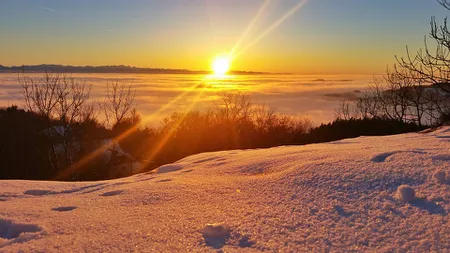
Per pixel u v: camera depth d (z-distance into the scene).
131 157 19.20
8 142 16.27
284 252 2.28
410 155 3.91
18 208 3.54
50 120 16.50
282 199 3.13
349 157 4.14
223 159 5.90
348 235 2.45
